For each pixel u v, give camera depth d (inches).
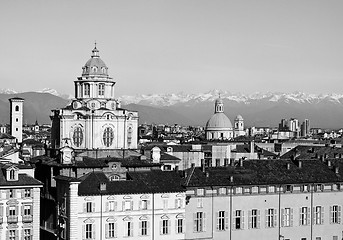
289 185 7027.6
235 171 6973.4
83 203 6107.3
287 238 7012.8
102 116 7667.3
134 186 6358.3
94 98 7839.6
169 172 6737.2
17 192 6072.8
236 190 6781.5
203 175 6761.8
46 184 6771.7
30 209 6131.9
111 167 6727.4
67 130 7588.6
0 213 5989.2
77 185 6087.6
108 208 6205.7
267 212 6934.1
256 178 6939.0
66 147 6786.4
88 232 6136.8
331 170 7406.5
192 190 6584.6
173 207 6486.2
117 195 6240.2
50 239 6545.3
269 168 7180.1
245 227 6815.9
